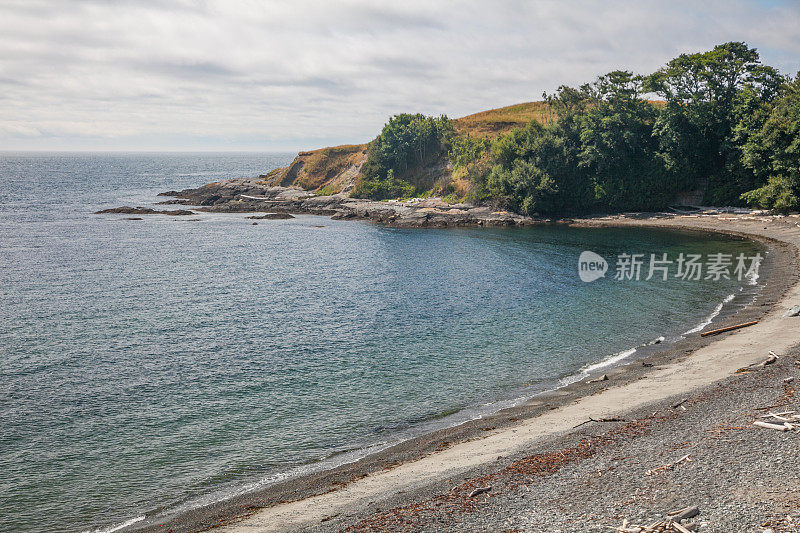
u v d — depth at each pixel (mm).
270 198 145500
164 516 18625
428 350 37312
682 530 12789
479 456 20562
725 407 21859
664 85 104625
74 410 28438
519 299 51094
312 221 115812
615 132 106438
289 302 51688
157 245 86062
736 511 13484
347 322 44688
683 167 103938
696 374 28031
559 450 19828
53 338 40906
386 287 57719
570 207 110500
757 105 99750
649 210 107875
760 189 92250
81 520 18828
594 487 16109
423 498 16875
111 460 23203
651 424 21297
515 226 104188
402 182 135500
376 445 23797
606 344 37094
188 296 54375
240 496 19719
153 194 174625
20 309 49219
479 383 31078
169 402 29375
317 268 68812
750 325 37125
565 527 13883
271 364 35156
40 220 112250
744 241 76812
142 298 53500
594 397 26781
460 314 46406
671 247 75688
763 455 16594
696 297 49031
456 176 127938
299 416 27391
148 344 39469
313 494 18938
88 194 174250
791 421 19016
